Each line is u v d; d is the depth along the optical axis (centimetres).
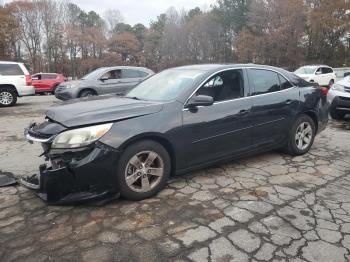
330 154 548
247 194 389
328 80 2353
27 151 589
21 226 323
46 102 1507
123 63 6569
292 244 290
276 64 4638
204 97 394
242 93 459
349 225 321
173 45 7069
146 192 375
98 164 338
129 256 276
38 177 379
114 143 345
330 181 429
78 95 1201
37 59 5647
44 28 5681
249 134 462
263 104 473
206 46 6625
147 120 371
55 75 2439
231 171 464
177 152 394
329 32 4459
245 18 5562
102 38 6481
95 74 1267
